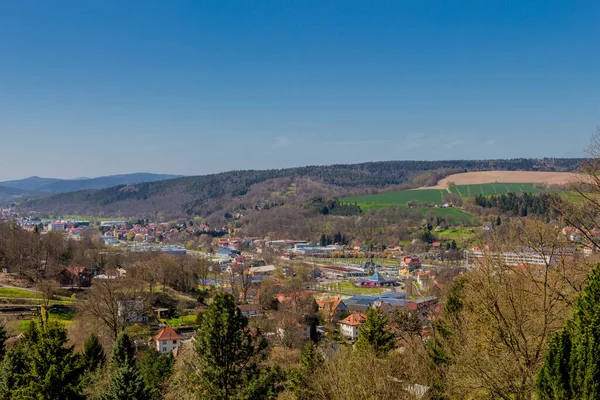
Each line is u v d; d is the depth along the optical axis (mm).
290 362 77062
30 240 152500
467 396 34031
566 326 24344
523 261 35781
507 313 33281
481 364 32844
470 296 38062
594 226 34688
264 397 39062
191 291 152625
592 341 22391
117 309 86438
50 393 39219
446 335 46188
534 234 35000
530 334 33094
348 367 37688
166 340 90812
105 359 68312
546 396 24031
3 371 44312
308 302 122688
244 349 39281
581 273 34000
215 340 38344
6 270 144250
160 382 54344
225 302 39438
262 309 131375
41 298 118438
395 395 35562
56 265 151125
